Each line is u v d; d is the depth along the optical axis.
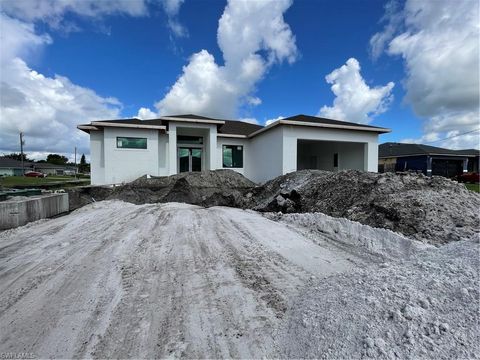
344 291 3.19
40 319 3.07
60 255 5.28
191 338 2.71
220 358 2.44
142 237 6.35
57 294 3.66
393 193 7.00
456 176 29.50
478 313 2.30
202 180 13.87
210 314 3.12
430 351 2.07
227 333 2.79
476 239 3.72
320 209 8.28
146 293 3.65
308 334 2.63
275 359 2.43
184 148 18.80
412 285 2.89
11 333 2.82
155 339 2.69
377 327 2.41
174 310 3.21
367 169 16.62
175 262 4.78
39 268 4.64
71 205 12.77
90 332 2.81
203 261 4.81
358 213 6.93
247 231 6.84
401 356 2.09
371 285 3.13
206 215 8.93
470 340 2.09
